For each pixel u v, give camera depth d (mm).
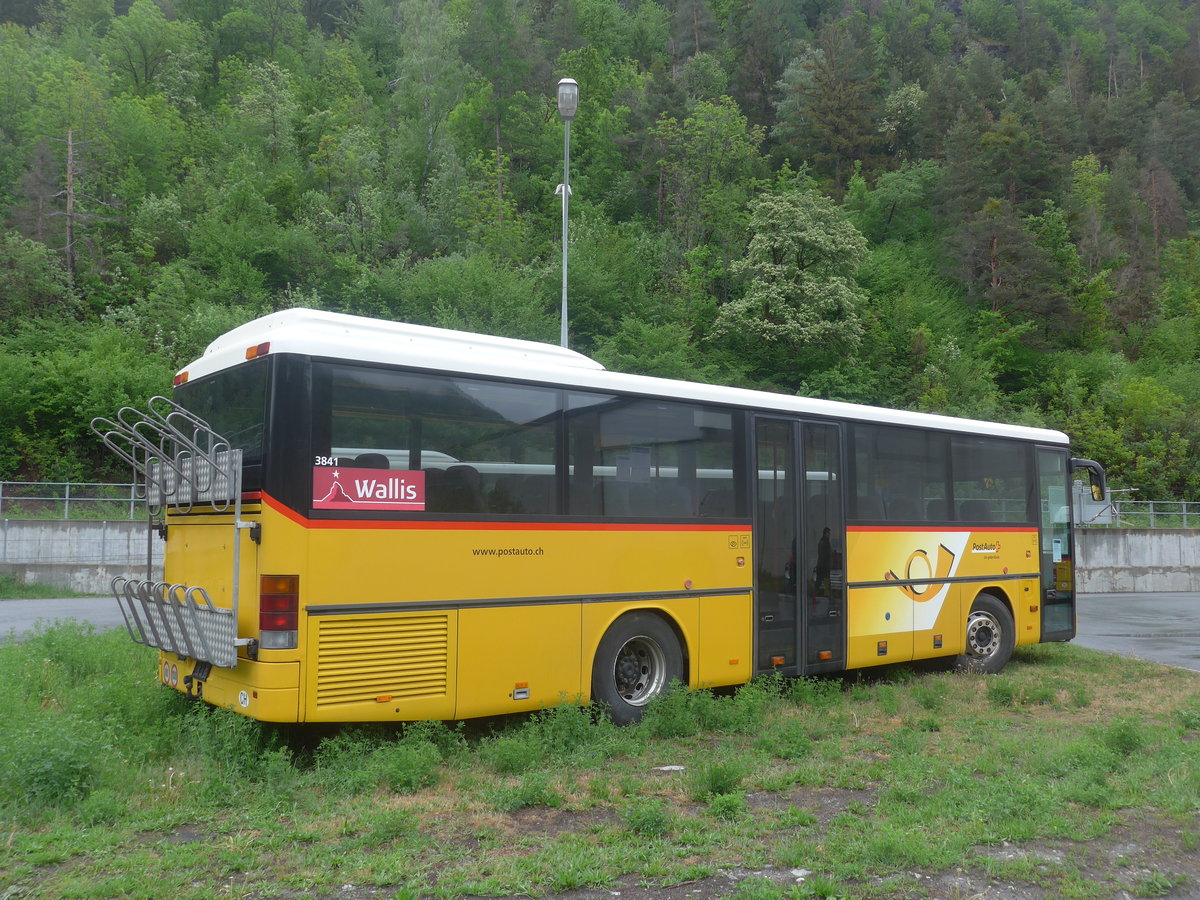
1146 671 13508
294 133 77625
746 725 9312
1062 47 131875
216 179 65812
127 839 5879
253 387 7715
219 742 7559
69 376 37594
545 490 8914
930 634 12453
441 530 8172
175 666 8711
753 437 10742
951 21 136875
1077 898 5250
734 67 105062
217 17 98188
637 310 57250
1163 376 58812
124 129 65688
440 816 6496
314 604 7406
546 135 82500
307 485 7465
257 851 5711
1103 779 7465
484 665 8367
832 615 11336
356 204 64562
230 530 7680
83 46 81812
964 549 13016
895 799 7020
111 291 51062
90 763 6770
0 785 6605
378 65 101312
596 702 9203
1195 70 126625
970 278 65062
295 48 100312
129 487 32938
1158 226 89000
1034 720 10125
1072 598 14695
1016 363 60969
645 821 6184
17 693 8922
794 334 50812
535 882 5289
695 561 10070
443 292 51031
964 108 85375
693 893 5211
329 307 52688
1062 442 14797
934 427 12773
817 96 86688
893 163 85688
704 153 69875
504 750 7730
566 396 9164
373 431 7871
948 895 5254
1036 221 71125
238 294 52625
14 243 46625
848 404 11867
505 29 88000
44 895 4973
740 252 62625
